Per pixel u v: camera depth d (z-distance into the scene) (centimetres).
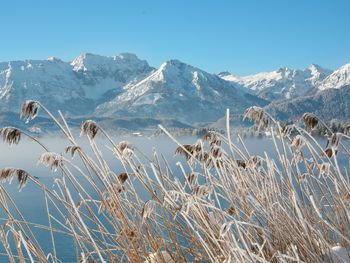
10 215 441
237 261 333
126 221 469
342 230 464
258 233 461
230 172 489
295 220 446
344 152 482
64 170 465
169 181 480
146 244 481
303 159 488
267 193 491
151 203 417
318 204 473
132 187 493
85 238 466
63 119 467
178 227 483
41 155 447
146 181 478
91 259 486
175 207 425
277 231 446
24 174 428
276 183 480
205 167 487
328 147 467
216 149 484
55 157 449
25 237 443
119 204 470
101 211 488
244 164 559
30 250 439
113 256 489
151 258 462
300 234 422
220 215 442
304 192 493
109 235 479
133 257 462
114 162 5444
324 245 404
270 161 480
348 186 448
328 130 471
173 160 5047
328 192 486
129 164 477
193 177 489
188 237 484
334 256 398
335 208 482
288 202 484
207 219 436
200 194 455
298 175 487
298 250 420
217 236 430
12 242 2266
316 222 461
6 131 411
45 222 3734
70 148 464
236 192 477
